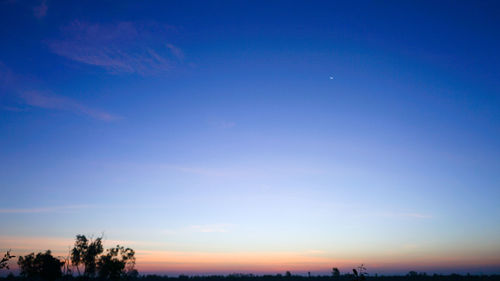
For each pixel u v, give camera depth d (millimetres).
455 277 122938
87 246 81188
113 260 81938
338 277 130750
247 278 147250
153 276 141625
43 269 75062
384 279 124188
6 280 81750
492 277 117875
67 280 78438
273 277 148500
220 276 152000
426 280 116938
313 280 136000
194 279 143375
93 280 81188
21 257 76188
